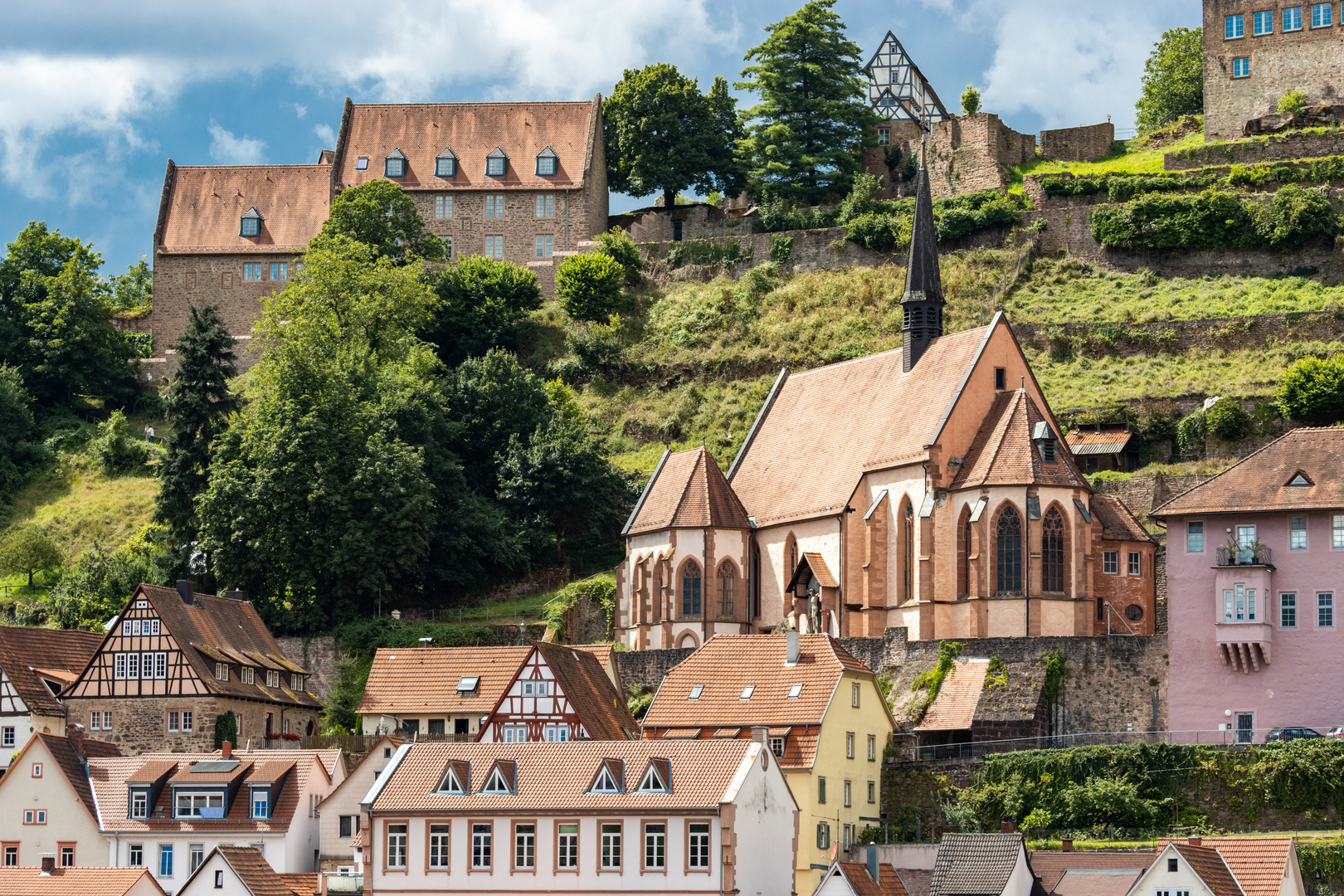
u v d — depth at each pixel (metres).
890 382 119.88
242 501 124.06
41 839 92.75
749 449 128.62
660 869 78.88
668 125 181.00
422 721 103.19
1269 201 153.38
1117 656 95.88
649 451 152.38
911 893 83.12
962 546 108.50
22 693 103.12
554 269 174.12
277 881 83.50
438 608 131.88
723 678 94.62
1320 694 90.88
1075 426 134.62
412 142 179.62
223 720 104.38
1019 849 77.44
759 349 157.50
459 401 142.38
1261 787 85.00
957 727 96.19
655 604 120.38
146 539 139.38
